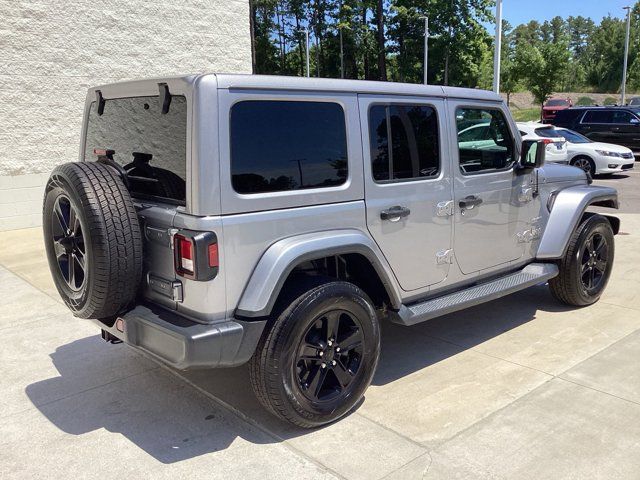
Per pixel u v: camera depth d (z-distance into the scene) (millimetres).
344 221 3512
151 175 3359
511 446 3242
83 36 9789
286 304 3225
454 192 4203
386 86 3779
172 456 3207
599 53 75062
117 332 3426
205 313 3055
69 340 4945
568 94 67938
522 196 4848
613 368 4211
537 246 5156
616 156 15203
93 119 3975
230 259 3051
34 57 9328
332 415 3438
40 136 9555
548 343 4723
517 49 49719
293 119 3297
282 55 66812
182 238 3002
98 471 3090
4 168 9258
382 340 4898
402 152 3859
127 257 3123
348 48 59750
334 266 3740
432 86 4098
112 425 3559
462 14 51406
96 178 3139
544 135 15578
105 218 3053
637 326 5062
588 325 5117
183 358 2967
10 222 9414
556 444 3256
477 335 4953
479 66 53906
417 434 3385
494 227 4609
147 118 3326
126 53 10312
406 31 53469
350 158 3547
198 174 2951
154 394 3951
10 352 4703
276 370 3158
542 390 3893
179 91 3039
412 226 3918
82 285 3295
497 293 4496
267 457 3174
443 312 4082
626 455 3148
